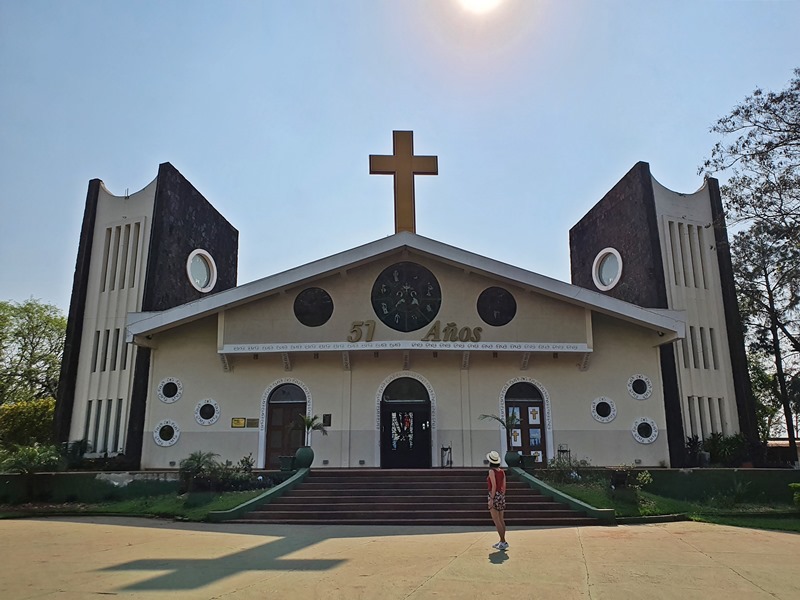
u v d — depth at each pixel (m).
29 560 8.93
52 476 17.95
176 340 21.95
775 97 18.38
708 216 27.55
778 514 16.36
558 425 21.36
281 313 21.39
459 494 16.28
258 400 21.45
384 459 21.30
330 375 21.64
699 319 26.27
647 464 21.16
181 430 21.23
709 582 7.64
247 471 17.66
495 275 21.03
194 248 28.09
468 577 7.75
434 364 21.83
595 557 9.33
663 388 22.00
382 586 7.22
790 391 31.02
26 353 43.00
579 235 32.72
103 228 27.56
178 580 7.50
